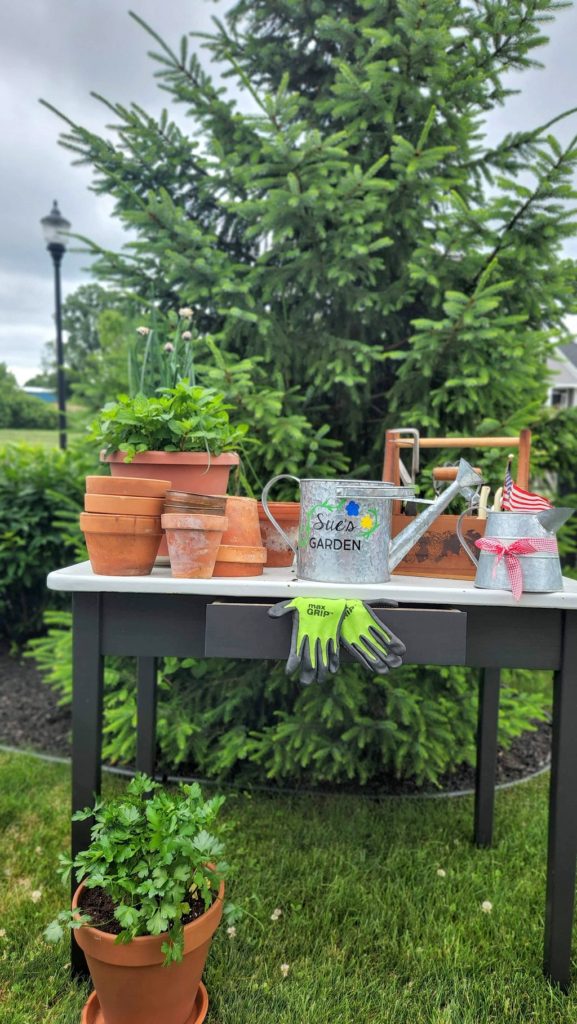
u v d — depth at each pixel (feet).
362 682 7.58
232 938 4.91
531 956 4.87
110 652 4.46
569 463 9.21
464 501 7.36
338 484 4.33
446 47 7.65
